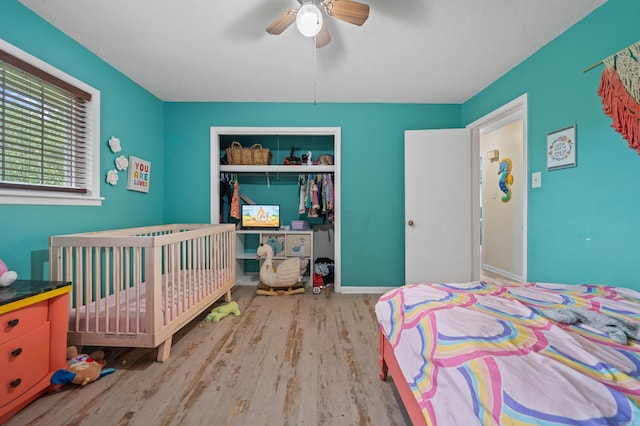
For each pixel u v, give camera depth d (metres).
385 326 1.45
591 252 1.91
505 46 2.29
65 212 2.16
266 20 2.00
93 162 2.39
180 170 3.51
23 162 1.92
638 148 1.62
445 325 1.04
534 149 2.38
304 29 1.58
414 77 2.84
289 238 3.80
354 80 2.91
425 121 3.53
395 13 1.91
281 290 3.47
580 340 0.94
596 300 1.35
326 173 3.96
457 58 2.48
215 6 1.86
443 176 3.35
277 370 1.83
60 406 1.49
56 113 2.11
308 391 1.63
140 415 1.44
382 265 3.56
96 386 1.66
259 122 3.51
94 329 1.89
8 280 1.53
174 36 2.18
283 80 2.91
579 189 1.99
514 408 0.66
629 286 1.70
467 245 3.34
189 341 2.23
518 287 1.57
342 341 2.24
